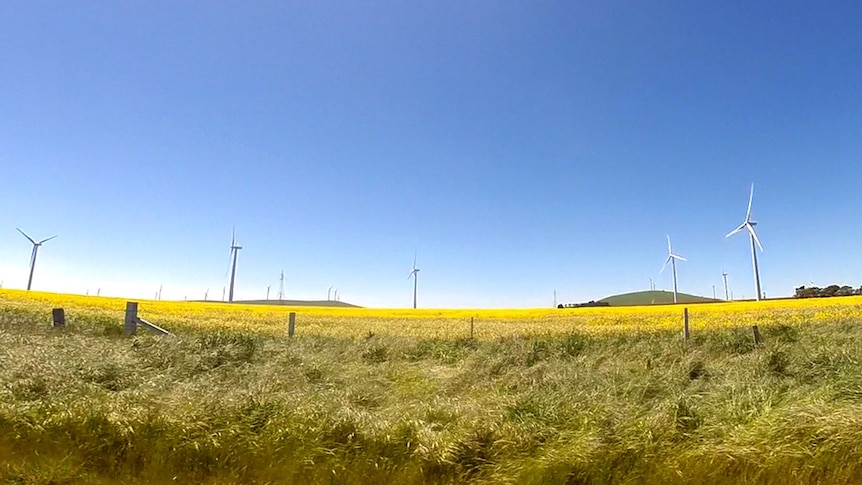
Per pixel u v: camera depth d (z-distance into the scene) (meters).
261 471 5.23
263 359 10.59
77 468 5.21
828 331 14.69
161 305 37.44
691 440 5.68
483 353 12.09
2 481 4.96
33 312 20.22
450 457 5.36
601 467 5.23
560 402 6.77
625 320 29.42
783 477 5.15
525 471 5.15
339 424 5.78
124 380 7.66
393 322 28.75
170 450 5.39
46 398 6.27
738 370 8.88
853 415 5.69
